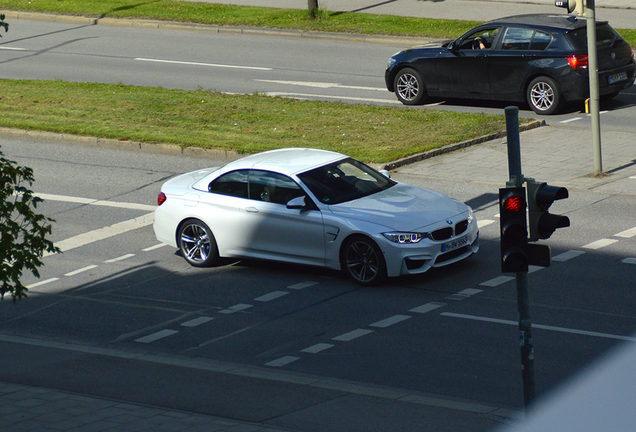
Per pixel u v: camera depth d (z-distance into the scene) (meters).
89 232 18.84
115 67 36.28
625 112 26.58
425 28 39.75
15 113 29.44
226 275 15.94
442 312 13.38
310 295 14.59
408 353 11.94
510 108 9.16
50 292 15.49
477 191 20.14
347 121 26.75
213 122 27.48
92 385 11.08
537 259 9.21
